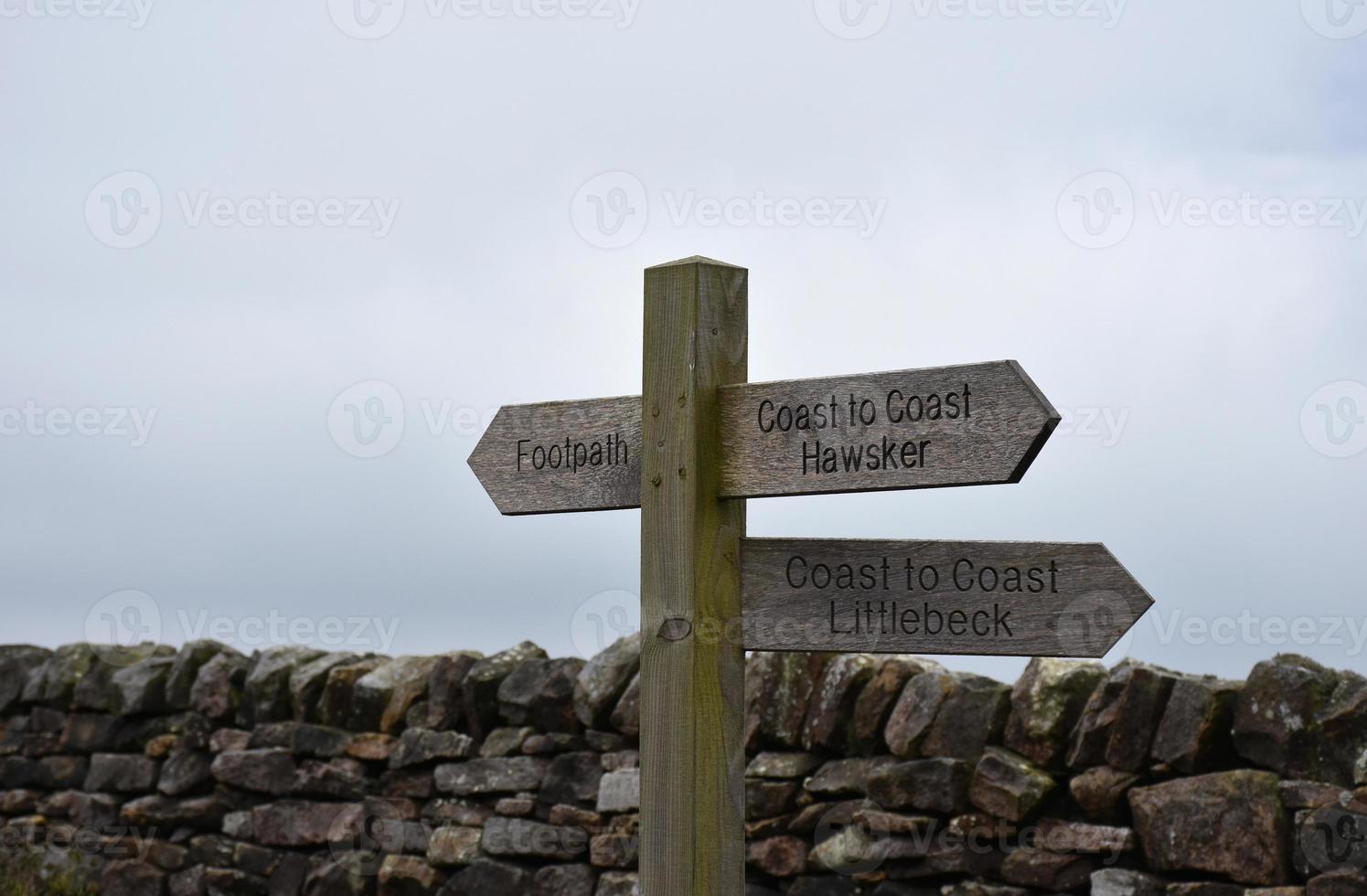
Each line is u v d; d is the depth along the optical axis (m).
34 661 8.04
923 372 3.05
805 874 5.38
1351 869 4.24
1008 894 4.89
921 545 3.11
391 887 6.39
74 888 7.25
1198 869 4.52
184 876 7.05
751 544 3.31
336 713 6.83
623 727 5.91
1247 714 4.57
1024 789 4.89
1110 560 2.89
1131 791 4.72
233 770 7.01
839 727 5.43
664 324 3.33
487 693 6.39
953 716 5.16
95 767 7.53
